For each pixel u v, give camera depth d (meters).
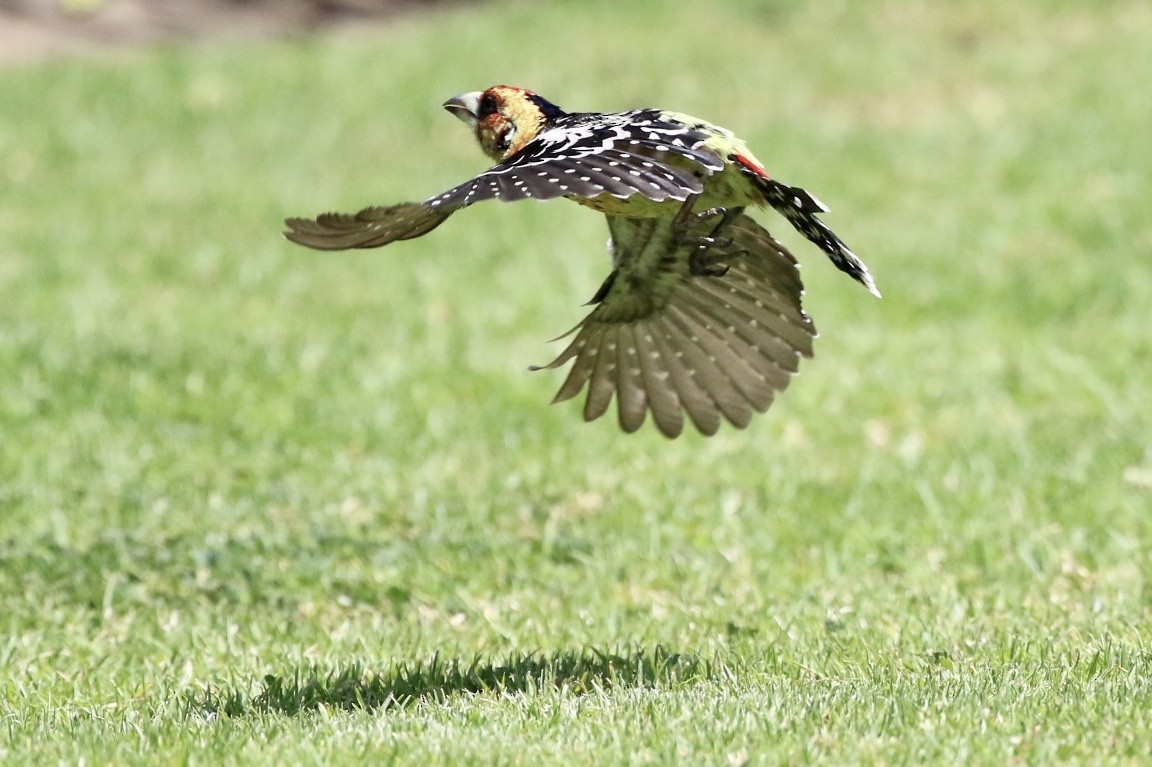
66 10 32.56
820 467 13.12
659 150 6.97
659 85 27.42
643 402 8.70
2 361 15.37
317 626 9.68
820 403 14.77
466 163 24.56
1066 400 14.80
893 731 6.91
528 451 13.65
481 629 9.52
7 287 18.36
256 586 10.48
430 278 19.08
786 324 8.45
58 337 16.42
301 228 6.45
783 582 10.30
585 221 21.42
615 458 13.45
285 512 12.05
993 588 9.92
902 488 12.34
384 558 10.98
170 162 24.39
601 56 28.98
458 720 7.33
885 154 23.48
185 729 7.32
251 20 33.97
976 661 8.29
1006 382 15.27
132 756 6.94
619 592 10.26
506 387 15.39
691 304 8.49
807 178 22.47
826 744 6.77
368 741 6.94
